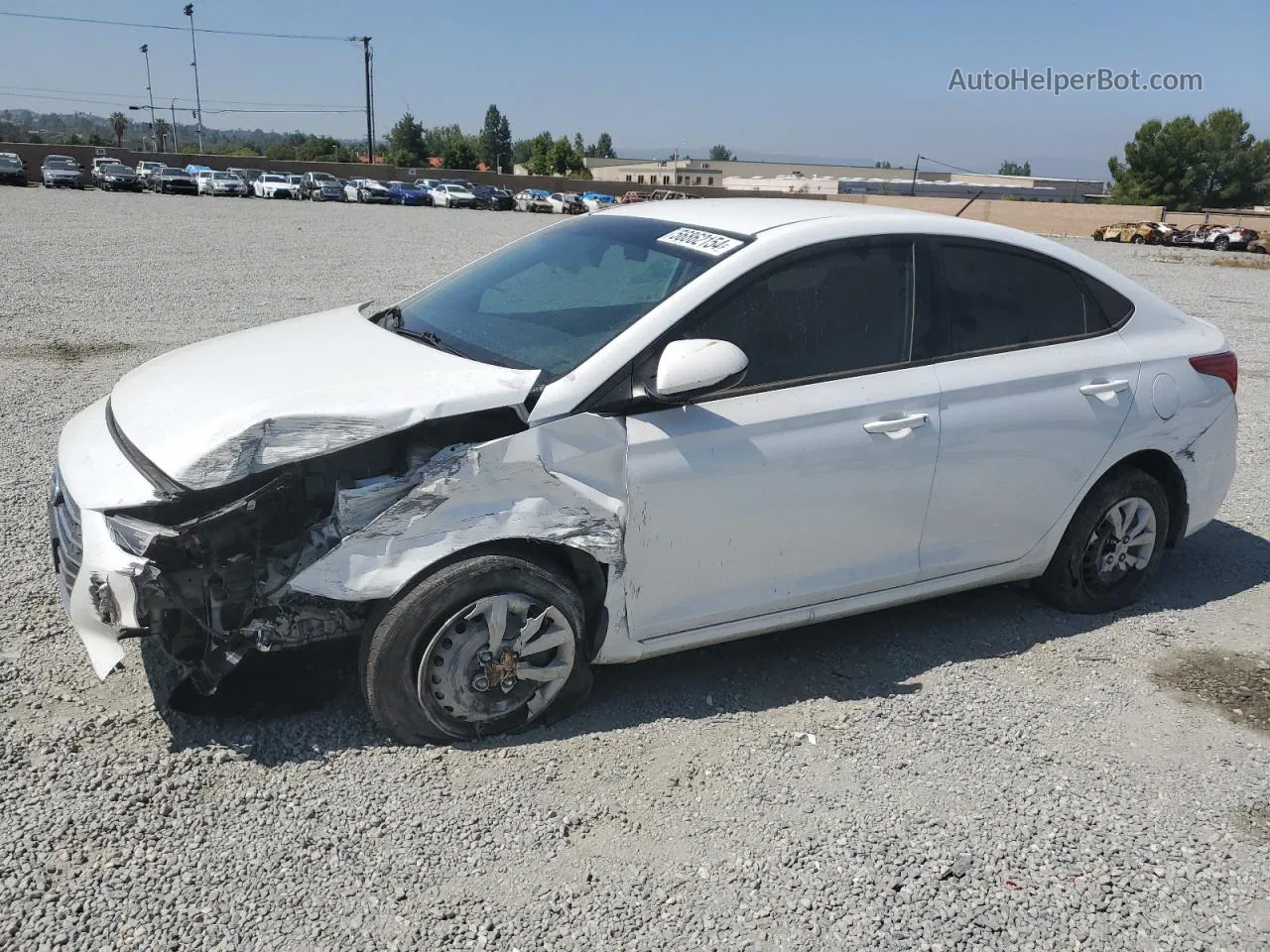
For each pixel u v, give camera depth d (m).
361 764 3.05
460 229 31.59
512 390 3.03
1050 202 59.22
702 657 3.85
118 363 8.46
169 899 2.49
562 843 2.78
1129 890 2.72
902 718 3.48
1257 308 16.80
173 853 2.65
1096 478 4.13
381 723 3.07
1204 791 3.17
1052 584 4.31
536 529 3.06
